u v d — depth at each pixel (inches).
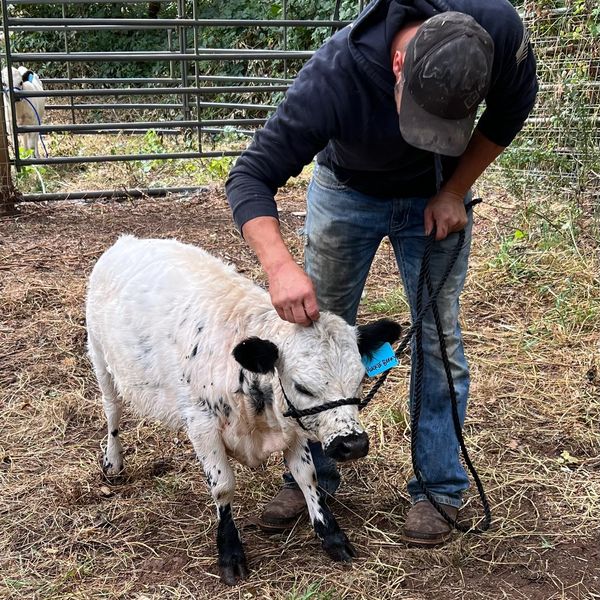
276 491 141.6
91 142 465.4
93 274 144.8
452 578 118.6
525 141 312.2
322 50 104.6
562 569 120.4
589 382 177.3
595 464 148.1
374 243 125.3
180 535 130.4
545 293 222.1
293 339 106.5
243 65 603.8
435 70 87.7
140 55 334.0
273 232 104.8
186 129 482.0
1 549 126.7
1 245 268.5
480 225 277.6
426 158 110.9
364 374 107.4
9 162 306.5
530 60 104.3
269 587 116.4
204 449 120.1
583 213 275.1
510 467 147.7
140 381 129.9
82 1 414.9
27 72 428.8
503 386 177.2
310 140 104.3
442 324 123.3
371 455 151.2
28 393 176.6
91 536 130.3
